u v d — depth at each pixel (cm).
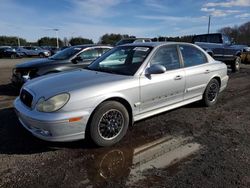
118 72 452
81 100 364
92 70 481
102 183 306
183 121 516
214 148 399
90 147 397
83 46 818
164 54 489
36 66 741
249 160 362
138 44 507
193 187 299
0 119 516
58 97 358
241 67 1547
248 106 634
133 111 432
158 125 492
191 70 531
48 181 309
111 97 393
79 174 324
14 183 304
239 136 447
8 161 354
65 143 407
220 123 509
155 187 299
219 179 315
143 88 435
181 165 348
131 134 448
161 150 392
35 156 369
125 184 304
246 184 305
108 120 395
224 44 1373
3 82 1003
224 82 639
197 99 571
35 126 362
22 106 396
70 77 430
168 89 480
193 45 566
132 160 361
